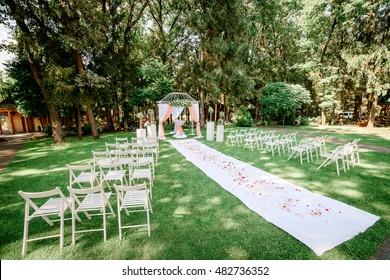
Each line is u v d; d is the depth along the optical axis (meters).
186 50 18.36
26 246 3.01
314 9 16.61
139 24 20.50
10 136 18.31
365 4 14.73
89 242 3.18
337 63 18.34
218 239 3.17
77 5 10.59
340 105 20.55
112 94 15.39
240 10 17.05
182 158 7.68
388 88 15.02
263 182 5.25
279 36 21.64
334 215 3.70
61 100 11.09
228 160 7.30
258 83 20.94
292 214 3.76
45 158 8.40
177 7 17.45
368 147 9.09
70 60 12.45
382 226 3.38
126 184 5.07
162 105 12.35
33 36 10.47
